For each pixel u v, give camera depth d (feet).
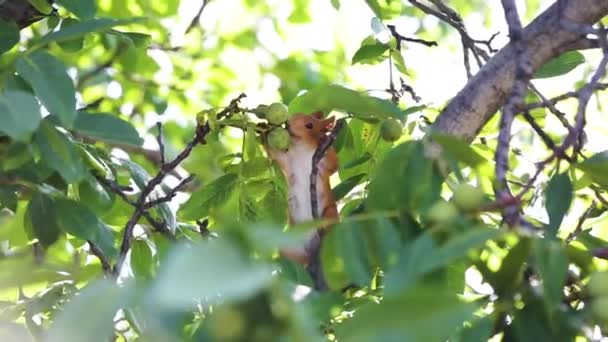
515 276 16.93
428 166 17.17
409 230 17.07
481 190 17.67
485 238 14.49
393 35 28.73
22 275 14.46
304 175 23.02
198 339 13.07
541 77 26.25
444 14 28.99
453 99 23.58
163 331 11.93
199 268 11.07
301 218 22.89
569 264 17.54
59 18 29.73
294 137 23.18
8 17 29.68
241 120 24.40
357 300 20.29
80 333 11.35
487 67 23.67
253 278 11.17
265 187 25.11
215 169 42.68
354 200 24.93
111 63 47.47
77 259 28.89
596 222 25.75
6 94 17.07
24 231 26.07
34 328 23.27
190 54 53.88
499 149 17.74
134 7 48.44
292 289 15.83
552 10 24.30
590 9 24.08
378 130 23.76
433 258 14.33
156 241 26.66
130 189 26.40
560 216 17.37
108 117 21.54
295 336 12.11
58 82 19.27
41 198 23.84
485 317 16.69
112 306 11.64
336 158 23.15
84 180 24.50
